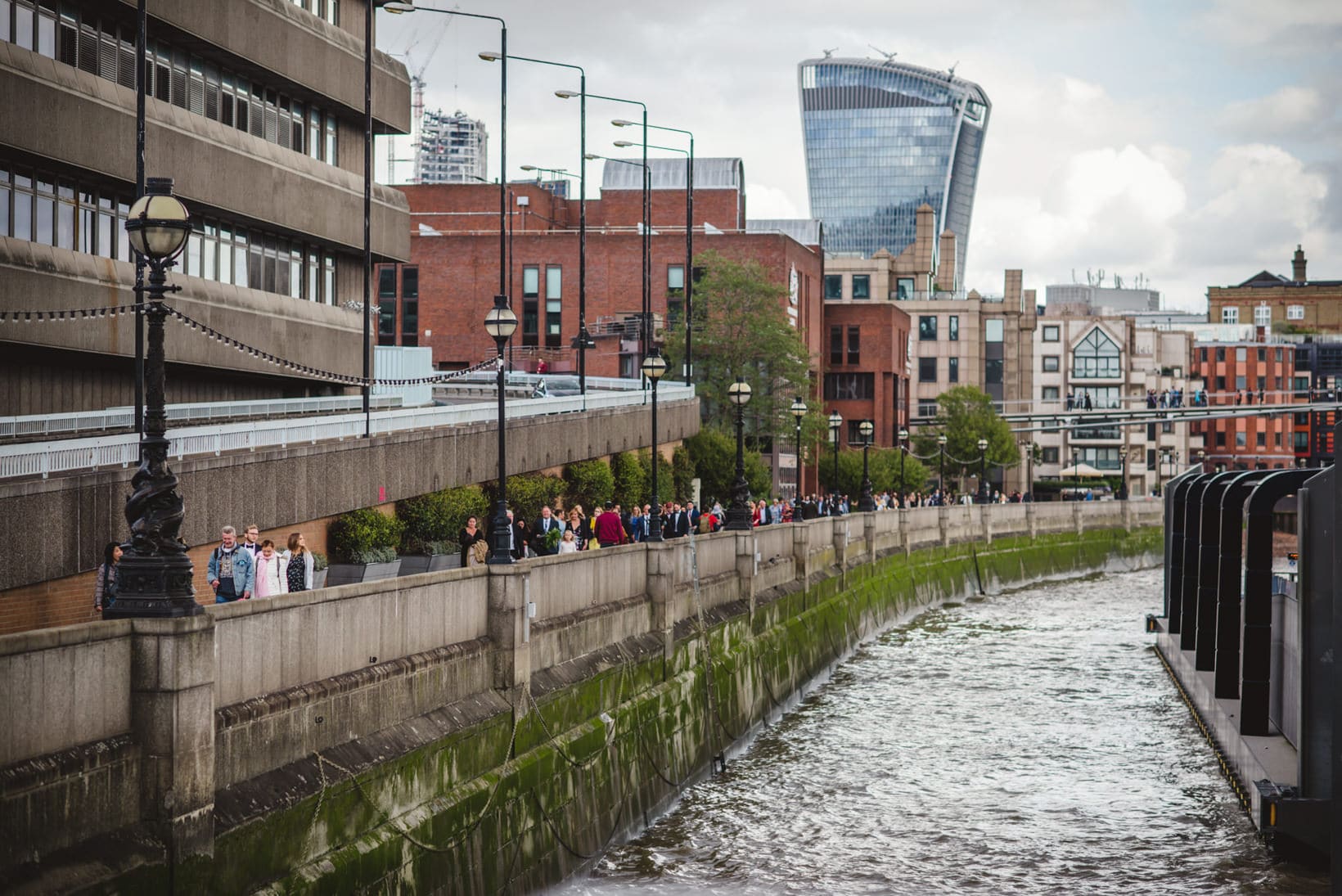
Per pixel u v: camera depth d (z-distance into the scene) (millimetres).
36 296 35469
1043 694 46469
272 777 16422
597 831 26062
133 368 41281
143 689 14336
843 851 27766
